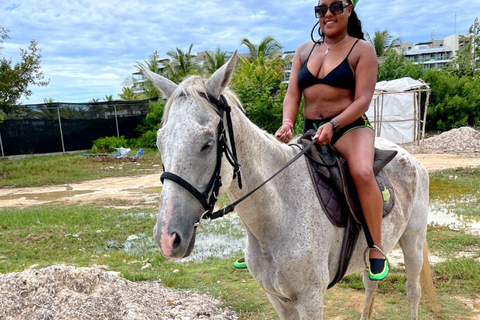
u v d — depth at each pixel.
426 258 3.40
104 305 3.48
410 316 3.31
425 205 3.20
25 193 11.49
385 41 29.92
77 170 15.11
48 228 7.12
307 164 2.38
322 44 2.63
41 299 3.44
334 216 2.30
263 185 2.10
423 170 3.29
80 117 21.27
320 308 2.26
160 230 1.64
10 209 9.17
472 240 5.56
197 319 3.62
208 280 4.65
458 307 3.73
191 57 30.33
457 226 6.40
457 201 8.12
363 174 2.29
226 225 7.21
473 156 14.09
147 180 12.78
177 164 1.69
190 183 1.69
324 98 2.50
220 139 1.79
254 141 2.09
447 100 20.80
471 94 20.61
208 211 1.79
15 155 20.00
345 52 2.45
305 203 2.24
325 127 2.23
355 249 2.55
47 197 10.77
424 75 21.64
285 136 2.50
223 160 1.83
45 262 5.41
